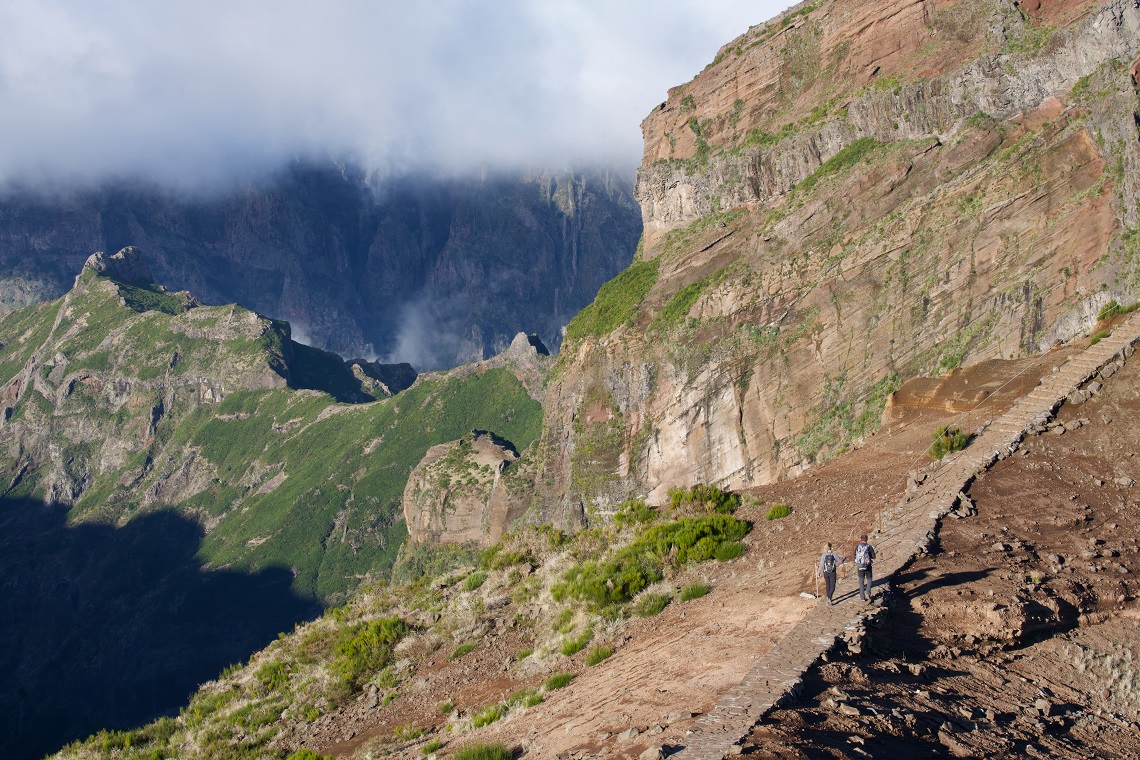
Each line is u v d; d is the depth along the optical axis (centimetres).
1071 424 3425
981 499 2900
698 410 7956
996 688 1805
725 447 7769
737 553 2931
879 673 1728
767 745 1333
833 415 6906
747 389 7531
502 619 3344
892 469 3641
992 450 3338
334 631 3903
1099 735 1688
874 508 3047
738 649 1934
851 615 1952
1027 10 7019
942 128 7188
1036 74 6650
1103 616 2164
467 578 4109
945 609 2053
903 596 2127
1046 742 1580
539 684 2405
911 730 1472
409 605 4094
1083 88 6184
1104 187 5716
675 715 1583
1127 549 2503
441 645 3319
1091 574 2325
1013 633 1986
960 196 6469
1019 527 2672
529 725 1991
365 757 2384
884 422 4997
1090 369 3750
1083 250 5697
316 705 3153
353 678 3259
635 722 1669
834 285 7075
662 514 3828
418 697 2880
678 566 2978
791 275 7425
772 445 7338
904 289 6631
